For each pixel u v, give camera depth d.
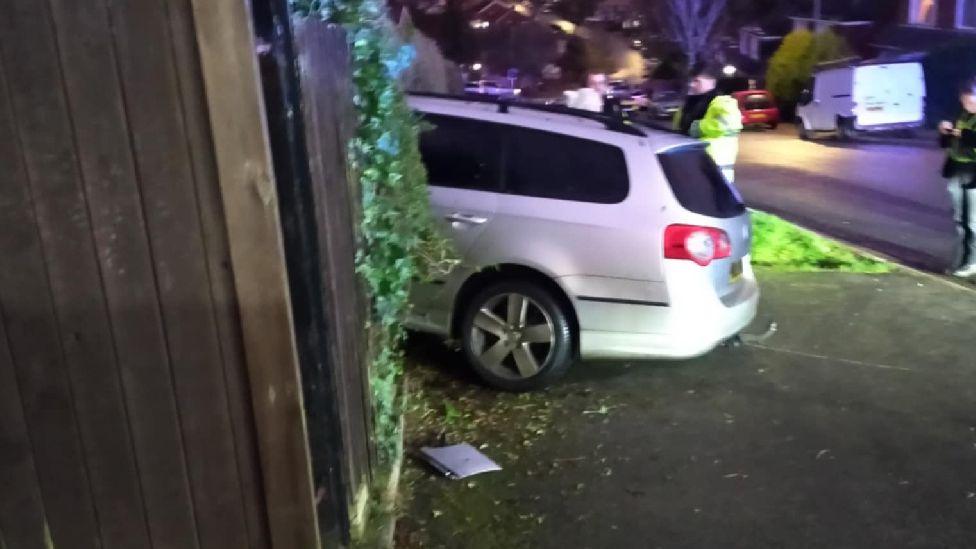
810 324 6.98
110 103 2.42
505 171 5.51
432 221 4.82
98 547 2.78
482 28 49.31
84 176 2.46
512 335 5.48
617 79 46.59
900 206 12.99
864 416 5.25
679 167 5.44
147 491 2.75
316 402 3.02
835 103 23.53
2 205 2.45
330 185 3.28
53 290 2.53
